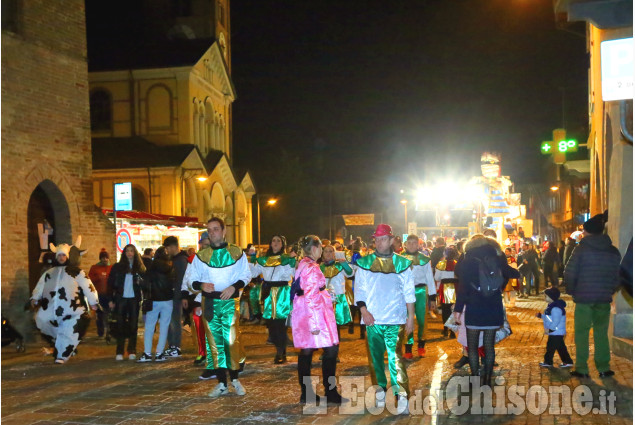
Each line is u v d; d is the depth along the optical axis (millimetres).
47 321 10852
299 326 7547
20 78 14859
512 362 9766
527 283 23453
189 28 40406
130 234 19438
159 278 10891
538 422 6445
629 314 10133
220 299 7902
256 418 6871
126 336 11148
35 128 15258
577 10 8492
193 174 34156
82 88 16969
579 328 8492
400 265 7277
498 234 26625
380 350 7219
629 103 8594
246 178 43844
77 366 10562
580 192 47531
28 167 14961
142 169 32156
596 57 12883
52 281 10938
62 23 16312
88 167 17141
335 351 7625
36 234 15766
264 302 10539
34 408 7527
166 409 7336
